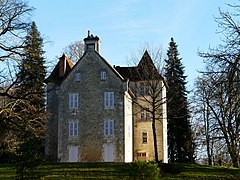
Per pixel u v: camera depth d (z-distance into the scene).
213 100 44.72
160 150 58.03
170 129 66.38
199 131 51.12
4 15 28.61
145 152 57.91
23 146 24.45
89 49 55.38
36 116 33.16
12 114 29.69
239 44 22.17
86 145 52.84
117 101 53.28
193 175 37.88
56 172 38.34
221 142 45.06
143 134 58.59
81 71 54.91
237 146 44.03
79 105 54.06
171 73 69.25
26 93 30.62
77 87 54.56
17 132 29.38
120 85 53.62
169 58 70.19
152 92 52.06
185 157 64.75
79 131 53.38
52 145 55.84
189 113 63.72
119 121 52.75
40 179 26.69
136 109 58.72
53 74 59.25
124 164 42.28
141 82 52.75
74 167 40.88
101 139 52.69
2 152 44.69
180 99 65.38
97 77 54.38
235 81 22.20
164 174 38.59
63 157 52.94
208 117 49.94
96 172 38.38
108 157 52.12
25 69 29.98
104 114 53.28
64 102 54.56
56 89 55.25
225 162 55.34
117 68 61.88
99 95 53.88
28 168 24.44
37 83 32.00
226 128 44.56
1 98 34.06
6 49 28.89
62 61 59.47
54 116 56.62
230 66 21.92
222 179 36.47
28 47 30.00
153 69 50.59
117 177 36.09
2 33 28.53
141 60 52.38
